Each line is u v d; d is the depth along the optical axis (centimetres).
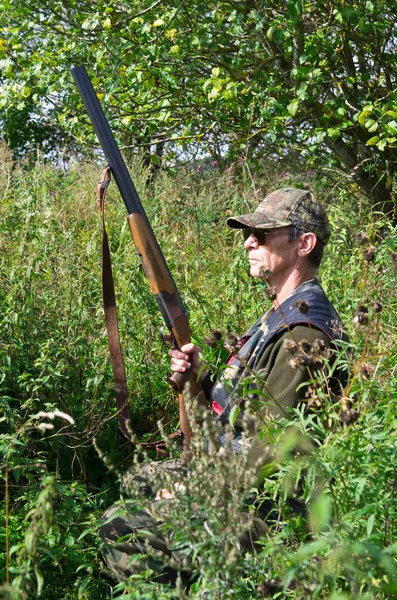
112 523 256
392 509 192
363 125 527
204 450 199
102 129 314
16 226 539
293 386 239
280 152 742
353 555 174
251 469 185
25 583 176
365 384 211
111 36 602
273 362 254
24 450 322
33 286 380
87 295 394
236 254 459
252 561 199
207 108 645
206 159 891
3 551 264
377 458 193
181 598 186
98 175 770
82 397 360
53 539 269
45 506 174
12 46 663
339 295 398
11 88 686
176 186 740
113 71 614
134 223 302
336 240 459
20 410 339
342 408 204
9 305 365
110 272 313
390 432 204
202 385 292
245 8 586
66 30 680
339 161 685
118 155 310
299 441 205
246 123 600
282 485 212
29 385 321
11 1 646
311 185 661
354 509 199
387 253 404
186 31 611
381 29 556
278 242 275
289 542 222
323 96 643
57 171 788
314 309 258
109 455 354
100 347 386
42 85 673
